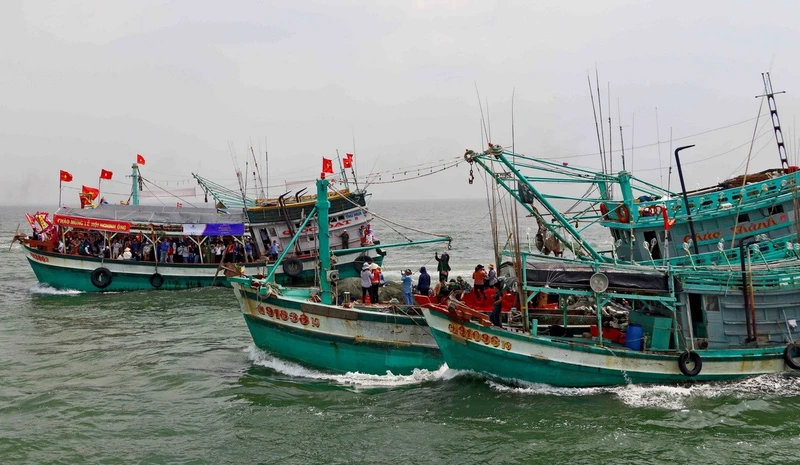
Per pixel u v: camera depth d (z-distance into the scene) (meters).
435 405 18.66
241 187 48.47
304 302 22.08
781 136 28.00
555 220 27.08
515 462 15.09
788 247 22.64
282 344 23.11
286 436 16.84
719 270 20.67
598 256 23.41
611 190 29.36
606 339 20.92
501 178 23.41
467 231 101.19
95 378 22.28
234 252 43.97
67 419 18.31
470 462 15.14
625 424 17.00
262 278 24.64
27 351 26.11
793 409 17.88
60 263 41.59
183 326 31.08
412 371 21.25
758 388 19.48
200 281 42.88
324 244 22.95
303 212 42.69
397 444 16.19
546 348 19.33
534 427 16.92
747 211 26.56
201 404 19.45
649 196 29.33
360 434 16.84
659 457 15.18
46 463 15.47
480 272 24.06
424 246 75.38
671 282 19.69
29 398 20.09
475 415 17.83
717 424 16.97
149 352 25.81
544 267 20.58
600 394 19.17
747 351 19.72
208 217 45.91
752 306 19.88
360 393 19.88
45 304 37.34
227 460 15.53
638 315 21.11
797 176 25.80
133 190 51.28
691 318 20.53
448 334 20.06
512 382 19.91
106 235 44.22
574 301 24.52
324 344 21.94
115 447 16.38
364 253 45.31
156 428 17.59
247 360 24.27
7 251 72.56
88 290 41.66
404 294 23.39
